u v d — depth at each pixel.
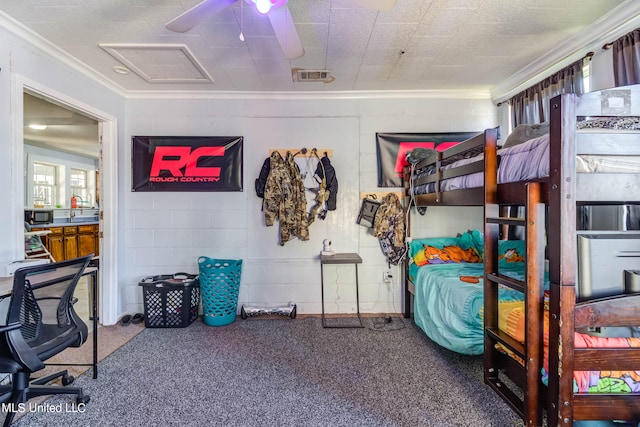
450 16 2.04
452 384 2.06
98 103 2.95
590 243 1.26
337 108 3.43
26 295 1.58
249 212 3.42
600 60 2.28
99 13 1.99
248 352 2.53
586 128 1.46
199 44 2.38
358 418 1.73
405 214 3.33
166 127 3.39
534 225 1.43
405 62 2.70
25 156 5.57
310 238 3.43
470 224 3.51
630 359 1.25
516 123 3.06
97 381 2.10
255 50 2.48
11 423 1.63
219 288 3.10
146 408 1.82
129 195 3.38
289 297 3.45
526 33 2.24
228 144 3.39
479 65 2.76
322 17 2.04
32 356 1.54
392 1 1.47
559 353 1.26
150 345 2.67
